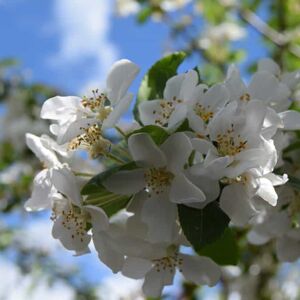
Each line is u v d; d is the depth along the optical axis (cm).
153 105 18
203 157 17
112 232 18
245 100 18
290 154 21
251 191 17
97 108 18
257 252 37
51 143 19
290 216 21
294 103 23
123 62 18
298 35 40
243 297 41
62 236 18
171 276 19
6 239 47
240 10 44
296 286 42
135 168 17
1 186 44
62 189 17
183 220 17
